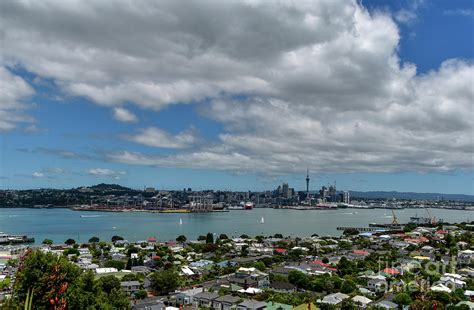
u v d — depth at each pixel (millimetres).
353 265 136875
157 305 91500
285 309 86500
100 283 93250
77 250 172875
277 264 154000
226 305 91688
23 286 43375
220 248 192750
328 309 87562
